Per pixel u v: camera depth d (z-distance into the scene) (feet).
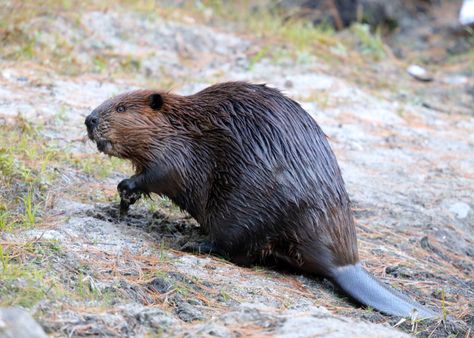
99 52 59.06
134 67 58.70
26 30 57.36
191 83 57.98
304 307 30.76
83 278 29.35
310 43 69.82
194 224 38.42
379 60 72.28
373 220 43.75
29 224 33.86
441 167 52.26
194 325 27.32
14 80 51.39
